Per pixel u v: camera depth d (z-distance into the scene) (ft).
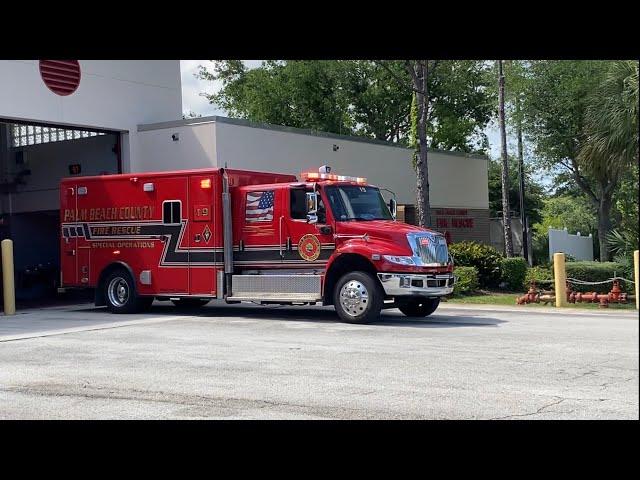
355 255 48.14
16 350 37.86
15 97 66.18
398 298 48.34
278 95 140.67
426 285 46.96
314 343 39.04
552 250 106.11
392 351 36.04
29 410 24.64
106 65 73.92
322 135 84.79
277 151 78.54
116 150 76.89
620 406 24.21
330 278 49.49
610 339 40.40
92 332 44.98
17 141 86.89
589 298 62.08
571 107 103.30
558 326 47.06
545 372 30.25
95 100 72.90
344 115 144.46
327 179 50.98
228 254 52.47
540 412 23.52
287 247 50.52
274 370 31.19
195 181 53.36
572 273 70.85
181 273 54.13
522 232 113.50
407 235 47.06
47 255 90.38
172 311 58.54
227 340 40.55
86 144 80.12
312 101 142.20
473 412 23.62
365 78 144.97
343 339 40.55
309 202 48.65
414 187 99.50
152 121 78.38
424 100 77.20
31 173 85.51
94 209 58.03
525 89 106.01
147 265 55.62
